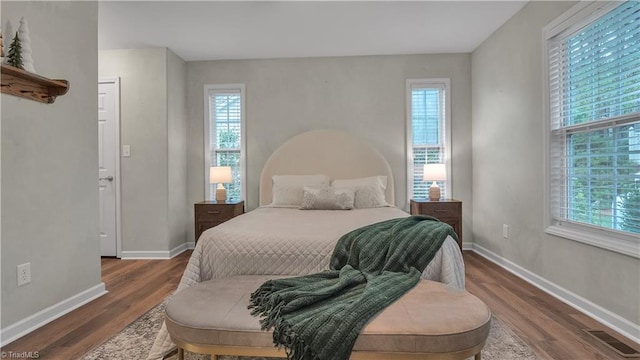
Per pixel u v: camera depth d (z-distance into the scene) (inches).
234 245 84.7
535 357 71.6
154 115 158.9
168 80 160.4
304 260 82.6
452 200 160.4
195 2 118.9
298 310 60.7
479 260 151.3
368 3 121.4
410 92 173.8
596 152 93.9
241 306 62.7
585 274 94.4
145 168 159.3
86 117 108.8
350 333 54.6
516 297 106.0
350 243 82.4
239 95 178.5
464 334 54.6
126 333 84.2
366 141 175.0
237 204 161.2
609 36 88.2
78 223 104.3
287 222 104.6
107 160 160.7
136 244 160.1
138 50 159.0
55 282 95.0
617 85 85.9
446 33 148.1
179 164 170.7
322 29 142.3
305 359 54.4
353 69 175.0
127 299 107.8
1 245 80.2
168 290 116.0
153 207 159.6
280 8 124.0
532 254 119.8
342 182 161.5
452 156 173.2
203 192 178.5
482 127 159.5
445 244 82.9
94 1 113.0
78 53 105.7
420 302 63.0
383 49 166.4
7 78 81.4
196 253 85.5
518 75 127.8
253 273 83.3
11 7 84.9
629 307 80.5
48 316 91.7
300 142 171.9
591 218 95.4
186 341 58.7
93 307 101.4
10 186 82.7
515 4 122.5
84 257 106.1
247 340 56.8
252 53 168.9
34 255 88.7
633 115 80.7
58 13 98.6
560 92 107.0
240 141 178.2
